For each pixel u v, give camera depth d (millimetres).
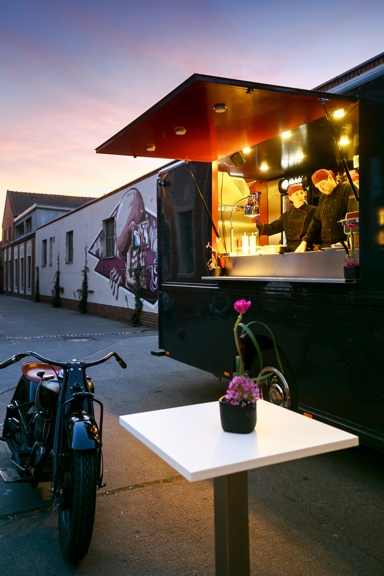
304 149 5844
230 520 1846
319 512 3225
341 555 2713
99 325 14203
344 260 3740
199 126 4621
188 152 5410
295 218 6039
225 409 1940
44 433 3096
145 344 10445
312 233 5168
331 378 3709
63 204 38562
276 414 2203
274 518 3146
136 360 8648
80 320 15797
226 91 3719
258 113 4242
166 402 5934
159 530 3012
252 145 5219
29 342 10852
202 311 5598
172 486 3641
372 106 3422
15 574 2580
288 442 1842
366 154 3438
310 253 4082
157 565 2646
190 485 3652
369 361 3383
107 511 3260
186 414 2205
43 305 23984
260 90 3699
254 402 1940
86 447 2490
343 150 5836
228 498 1838
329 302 3723
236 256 5102
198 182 5773
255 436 1909
